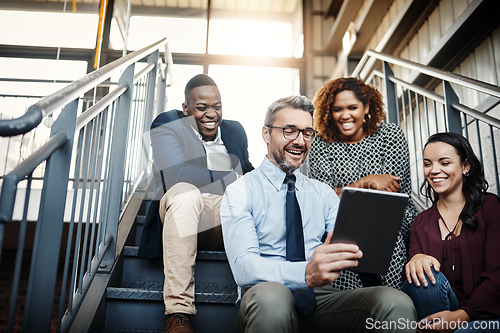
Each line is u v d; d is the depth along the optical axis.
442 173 1.54
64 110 1.29
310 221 1.44
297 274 1.16
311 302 1.32
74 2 5.82
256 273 1.21
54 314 4.23
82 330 1.38
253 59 5.98
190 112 1.79
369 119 1.92
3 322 4.41
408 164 1.87
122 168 1.87
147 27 6.04
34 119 1.03
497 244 1.37
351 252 1.11
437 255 1.47
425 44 4.36
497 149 2.81
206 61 5.93
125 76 2.00
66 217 3.09
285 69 6.01
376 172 1.82
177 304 1.52
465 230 1.46
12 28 5.71
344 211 1.14
